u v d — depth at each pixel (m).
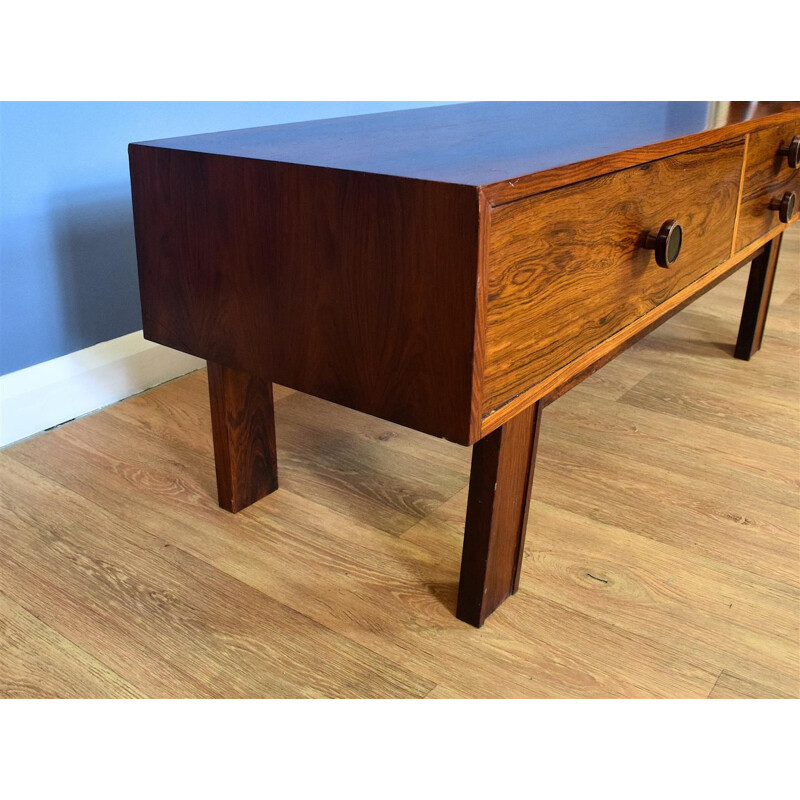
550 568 1.05
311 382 0.89
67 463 1.26
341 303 0.82
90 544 1.08
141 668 0.88
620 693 0.86
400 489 1.22
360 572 1.04
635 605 0.99
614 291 0.95
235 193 0.87
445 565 1.05
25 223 1.28
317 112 1.76
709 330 1.83
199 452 1.30
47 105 1.26
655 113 1.25
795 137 1.36
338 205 0.78
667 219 1.02
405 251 0.75
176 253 0.96
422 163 0.80
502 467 0.88
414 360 0.78
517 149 0.89
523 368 0.82
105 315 1.44
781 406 1.49
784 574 1.04
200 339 0.99
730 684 0.87
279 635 0.93
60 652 0.90
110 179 1.38
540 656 0.91
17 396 1.31
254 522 1.13
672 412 1.46
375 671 0.88
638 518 1.15
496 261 0.73
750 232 1.32
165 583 1.01
